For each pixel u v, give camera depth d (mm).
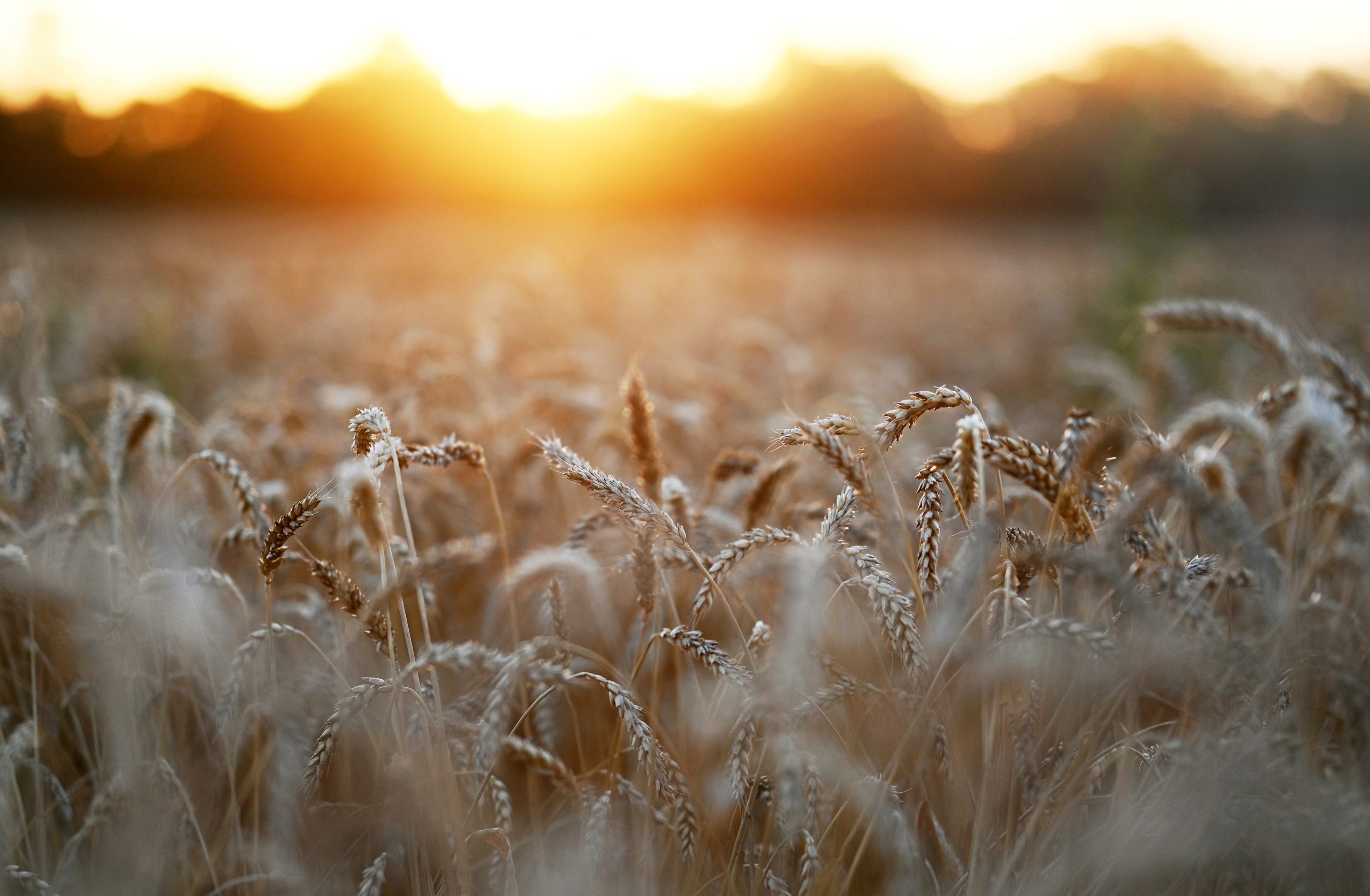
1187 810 1960
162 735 2354
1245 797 1908
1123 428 1942
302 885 2227
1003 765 2121
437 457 2352
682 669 2973
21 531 2803
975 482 1878
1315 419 2049
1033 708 2172
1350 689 1923
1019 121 53031
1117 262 7750
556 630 2395
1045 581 2170
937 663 1963
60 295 8797
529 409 4668
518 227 35344
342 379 6750
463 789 2279
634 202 56938
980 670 1961
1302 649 1952
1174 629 1945
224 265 16703
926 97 57344
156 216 40781
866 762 2289
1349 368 2346
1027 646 1997
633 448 2668
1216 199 36219
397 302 12914
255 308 10922
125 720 2330
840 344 10812
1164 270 7512
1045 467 2021
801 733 1982
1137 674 1950
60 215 38125
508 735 2420
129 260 17203
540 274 12461
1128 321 7012
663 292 14836
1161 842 1963
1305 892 1935
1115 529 2018
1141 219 7691
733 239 25344
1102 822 2234
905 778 2258
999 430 2646
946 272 19000
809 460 3814
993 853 2111
